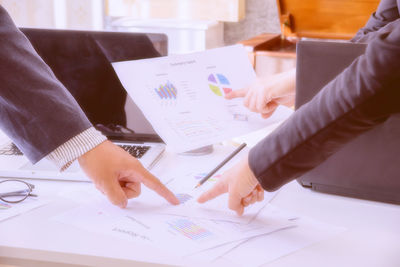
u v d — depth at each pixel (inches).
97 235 31.2
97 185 35.0
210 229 32.0
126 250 29.2
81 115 35.2
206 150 48.5
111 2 129.0
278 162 29.4
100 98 48.9
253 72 45.8
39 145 34.6
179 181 40.9
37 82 35.0
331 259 28.7
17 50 35.5
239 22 139.2
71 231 31.7
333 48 36.5
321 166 38.2
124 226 32.4
